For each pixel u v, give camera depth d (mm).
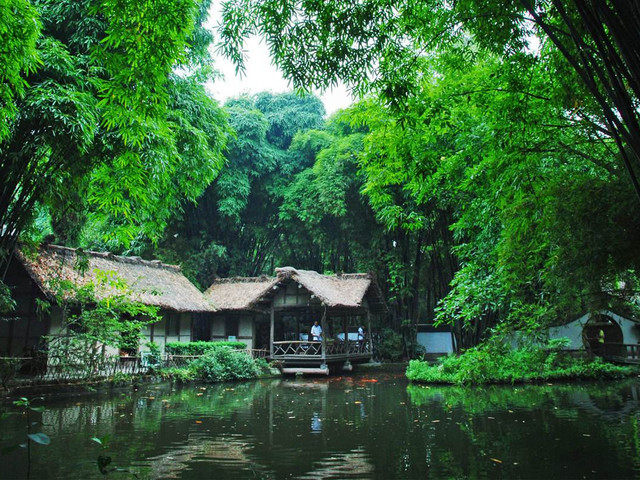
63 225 14742
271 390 13086
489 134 6348
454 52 5723
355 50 4672
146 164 8500
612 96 3154
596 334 17781
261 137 22156
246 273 24188
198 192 11969
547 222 5180
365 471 5082
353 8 4508
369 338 21156
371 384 14617
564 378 13688
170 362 15031
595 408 8953
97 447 6090
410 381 15070
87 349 11602
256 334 21250
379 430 7242
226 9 4684
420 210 14234
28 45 5773
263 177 22984
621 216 4492
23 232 10641
